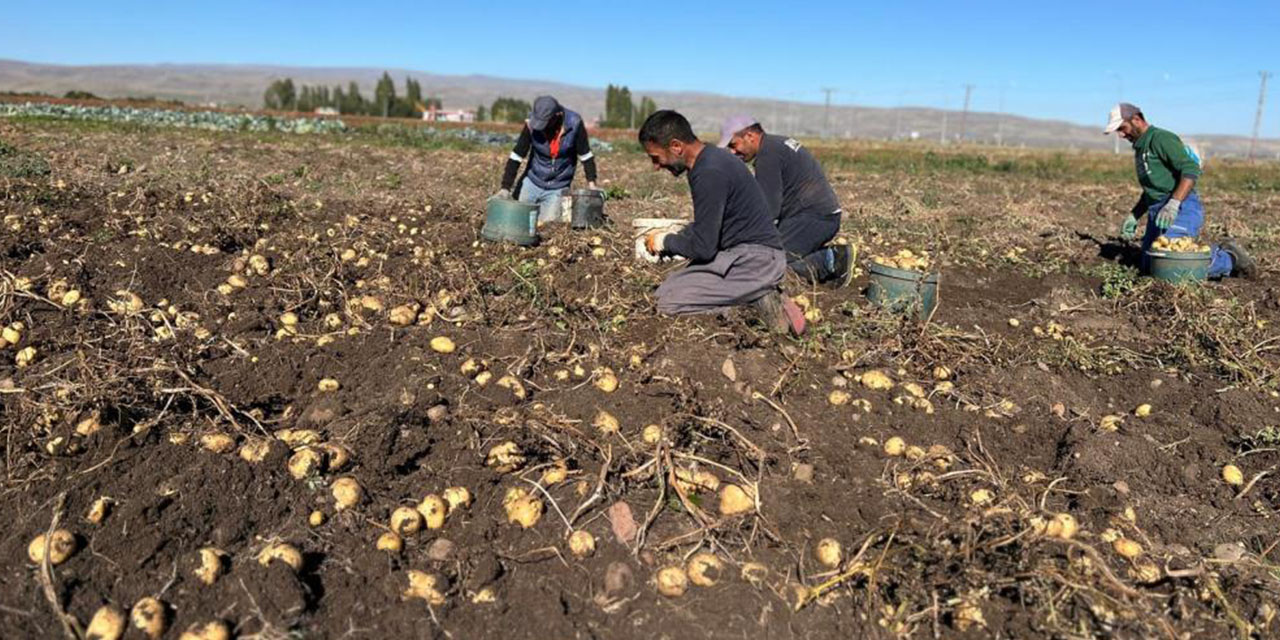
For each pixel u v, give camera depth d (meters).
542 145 8.45
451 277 5.90
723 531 3.48
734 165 5.19
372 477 3.66
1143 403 5.05
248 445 3.64
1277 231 11.40
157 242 6.65
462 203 10.45
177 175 11.05
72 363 4.26
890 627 3.11
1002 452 4.33
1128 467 4.23
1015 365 5.30
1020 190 17.25
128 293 5.36
